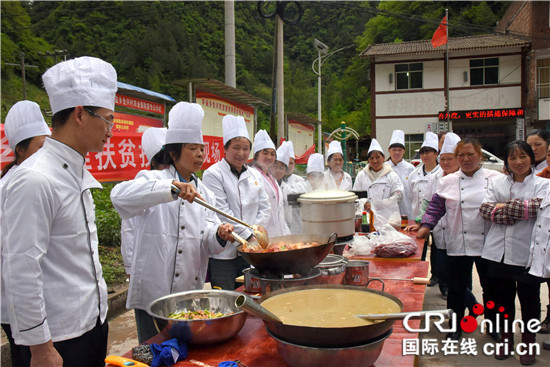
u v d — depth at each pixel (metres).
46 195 1.55
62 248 1.65
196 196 1.96
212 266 3.24
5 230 1.50
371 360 1.32
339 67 45.34
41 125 2.65
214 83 6.15
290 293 1.70
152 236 2.32
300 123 13.29
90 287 1.76
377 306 1.54
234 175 3.38
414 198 5.13
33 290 1.48
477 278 5.46
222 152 6.99
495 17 33.50
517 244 3.08
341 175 5.57
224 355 1.51
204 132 6.48
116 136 5.14
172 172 2.42
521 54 21.91
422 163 5.33
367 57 23.19
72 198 1.68
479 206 3.38
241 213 3.30
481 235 3.40
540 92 21.56
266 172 4.04
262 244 2.15
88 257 1.76
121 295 4.60
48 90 1.72
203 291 1.85
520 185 3.12
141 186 1.95
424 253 4.98
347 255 3.13
